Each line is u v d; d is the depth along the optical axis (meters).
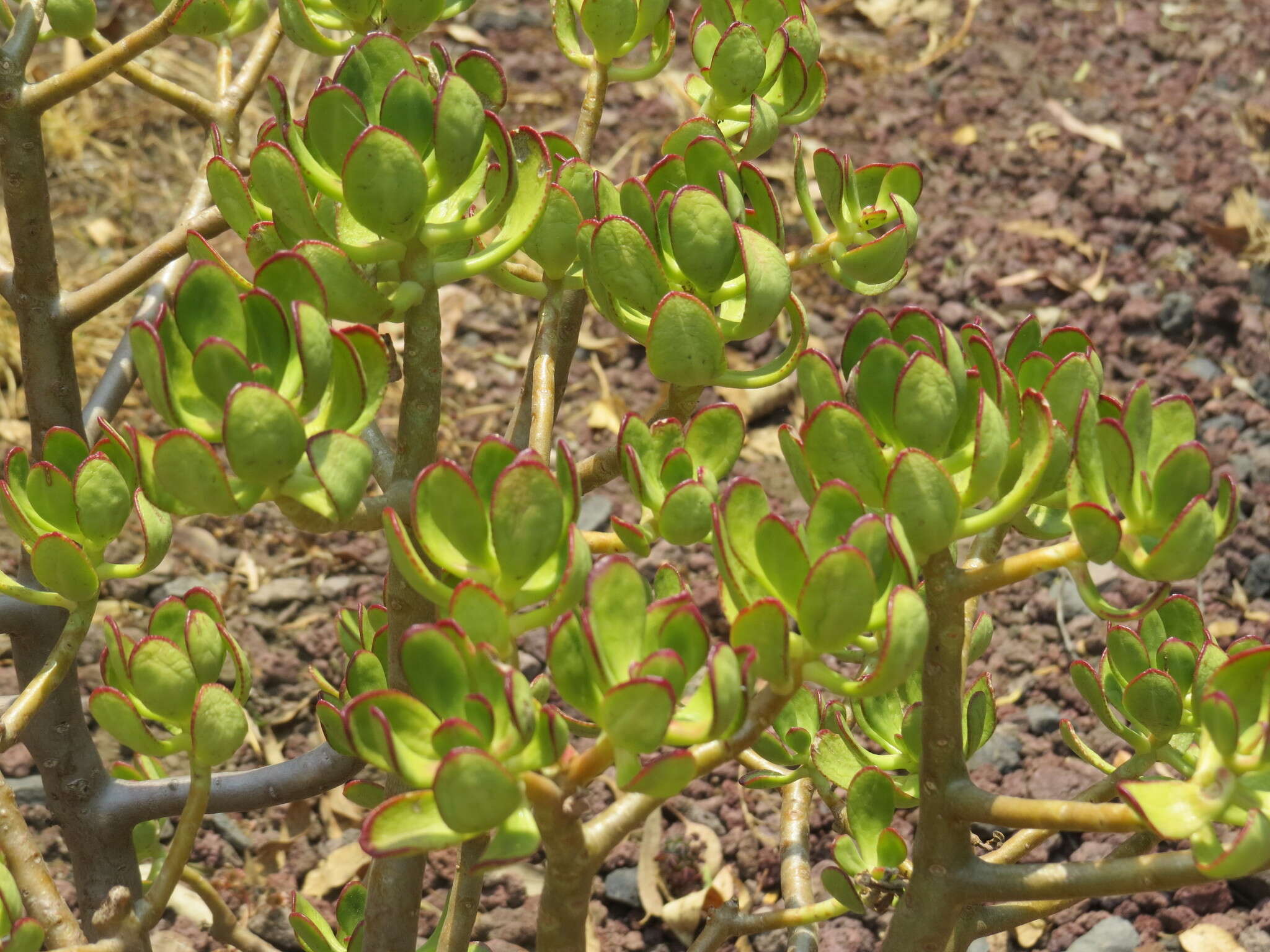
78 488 1.08
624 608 0.93
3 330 2.74
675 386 1.13
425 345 1.02
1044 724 2.21
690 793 2.09
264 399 0.93
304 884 1.98
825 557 0.91
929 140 3.39
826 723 1.27
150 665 1.04
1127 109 3.48
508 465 0.96
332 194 1.00
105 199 3.10
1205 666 1.12
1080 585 0.98
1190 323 2.93
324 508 0.96
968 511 1.00
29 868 1.14
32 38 1.20
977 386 1.00
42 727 1.30
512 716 0.90
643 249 1.04
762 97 1.22
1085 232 3.13
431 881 1.95
